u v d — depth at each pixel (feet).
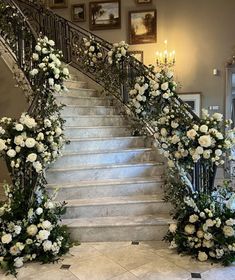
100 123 14.99
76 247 9.56
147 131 13.76
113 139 13.51
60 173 11.42
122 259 8.79
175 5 22.12
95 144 13.20
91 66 17.85
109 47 17.44
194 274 7.97
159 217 10.36
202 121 9.36
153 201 10.69
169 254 9.09
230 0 21.40
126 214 10.66
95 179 11.85
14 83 13.75
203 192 9.74
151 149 13.23
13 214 9.02
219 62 21.74
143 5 22.53
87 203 10.55
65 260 8.79
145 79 12.88
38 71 11.48
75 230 9.86
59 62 11.41
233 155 9.27
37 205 9.33
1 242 8.57
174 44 22.27
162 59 21.81
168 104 11.35
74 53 19.04
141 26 22.62
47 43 11.82
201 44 21.90
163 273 8.02
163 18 22.35
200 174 9.94
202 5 21.75
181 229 9.40
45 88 11.02
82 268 8.32
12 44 14.05
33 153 8.83
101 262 8.62
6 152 8.84
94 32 23.17
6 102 14.07
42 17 20.62
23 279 7.85
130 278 7.80
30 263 8.69
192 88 22.15
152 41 22.52
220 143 8.95
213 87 21.90
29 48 13.14
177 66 22.27
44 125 9.45
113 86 16.40
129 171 12.16
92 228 9.86
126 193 11.38
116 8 22.88
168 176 10.89
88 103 16.21
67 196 10.93
